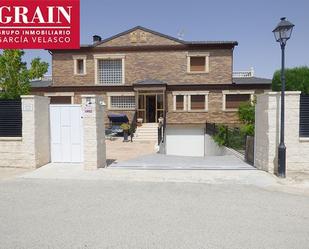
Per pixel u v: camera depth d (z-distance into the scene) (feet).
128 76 80.28
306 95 28.76
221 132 55.36
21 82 60.13
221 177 27.48
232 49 77.87
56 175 28.73
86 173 29.53
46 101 34.86
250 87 77.36
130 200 20.11
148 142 62.54
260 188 23.54
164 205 18.97
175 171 30.40
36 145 32.42
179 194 21.71
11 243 13.38
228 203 19.42
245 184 24.89
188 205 18.97
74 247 12.96
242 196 21.16
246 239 13.74
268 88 77.10
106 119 80.28
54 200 20.17
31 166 32.14
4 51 58.80
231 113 78.23
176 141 79.56
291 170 28.94
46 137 34.78
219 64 78.13
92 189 23.26
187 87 78.64
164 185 24.56
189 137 79.36
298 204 19.22
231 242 13.42
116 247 12.94
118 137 69.82
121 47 79.77
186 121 79.05
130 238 13.85
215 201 19.86
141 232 14.55
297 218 16.57
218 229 14.93
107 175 28.58
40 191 22.68
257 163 32.07
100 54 80.59
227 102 78.69
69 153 35.47
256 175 28.17
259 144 31.53
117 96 80.94
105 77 81.82
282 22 26.96
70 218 16.57
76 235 14.21
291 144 28.81
